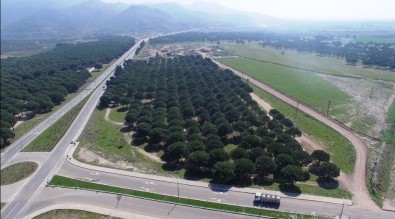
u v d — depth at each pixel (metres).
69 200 113.56
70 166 138.00
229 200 109.56
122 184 122.06
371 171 125.75
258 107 189.00
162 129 154.25
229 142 154.25
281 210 103.31
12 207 111.25
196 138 144.75
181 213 104.12
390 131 163.12
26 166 139.25
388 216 99.38
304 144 150.50
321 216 99.75
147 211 105.75
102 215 104.69
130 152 149.88
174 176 126.62
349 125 171.38
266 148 137.88
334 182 118.44
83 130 179.00
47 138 169.75
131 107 198.62
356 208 103.44
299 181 119.19
